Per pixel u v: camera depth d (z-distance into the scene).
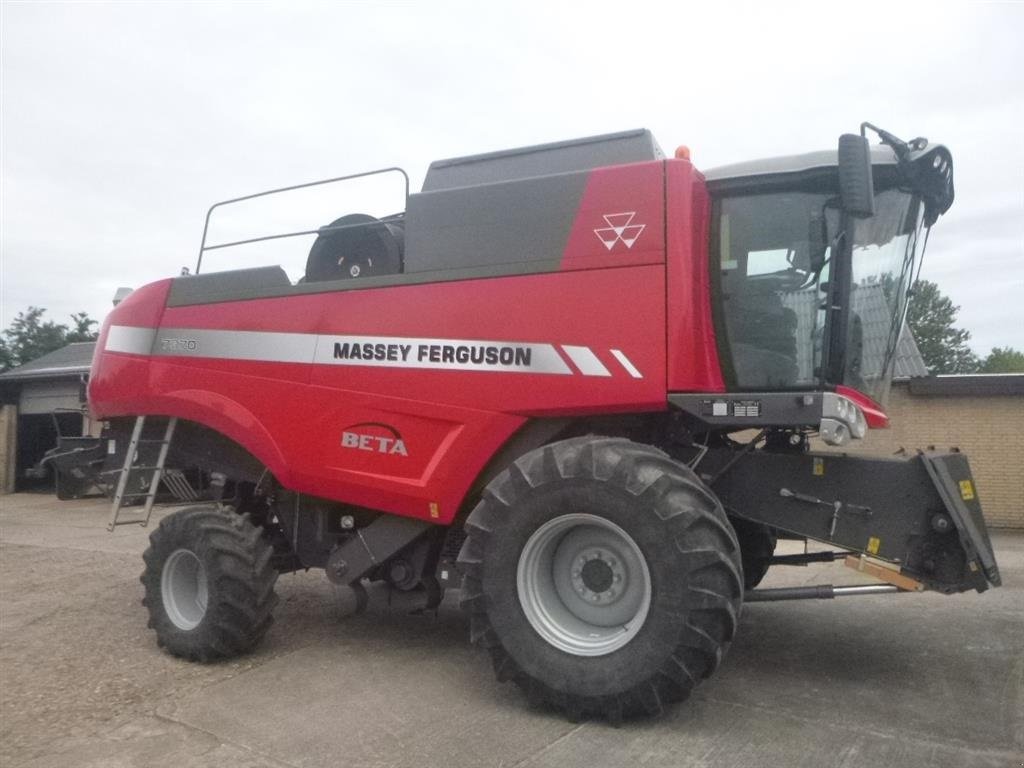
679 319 4.68
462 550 4.86
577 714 4.50
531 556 4.69
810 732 4.33
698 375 4.74
